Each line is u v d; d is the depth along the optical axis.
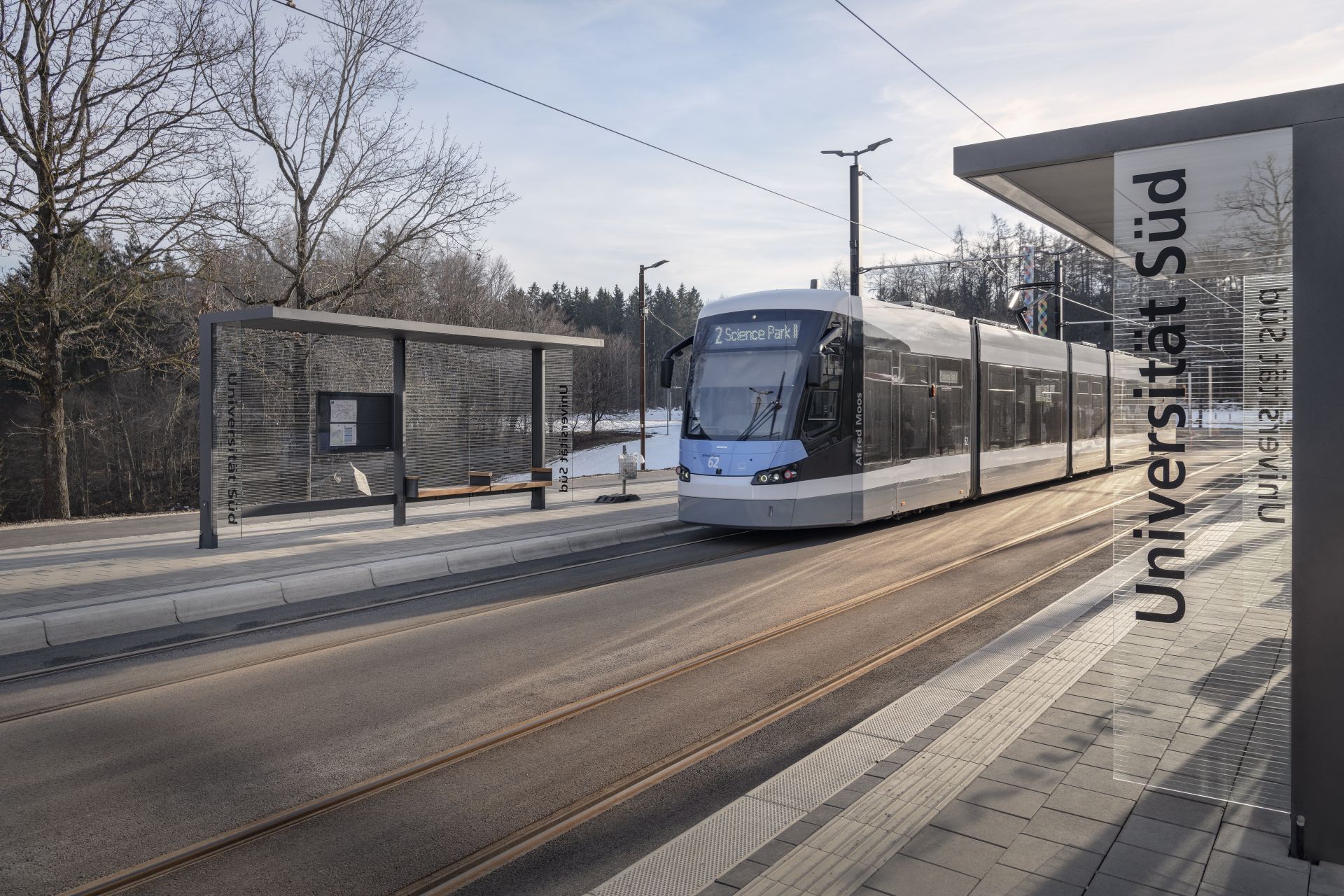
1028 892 3.37
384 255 24.78
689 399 13.70
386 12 23.47
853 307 13.76
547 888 3.73
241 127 22.45
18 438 32.78
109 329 23.45
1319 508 3.51
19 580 10.07
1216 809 4.03
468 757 5.19
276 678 6.80
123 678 6.89
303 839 4.19
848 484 13.37
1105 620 7.82
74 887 3.78
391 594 10.05
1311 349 3.53
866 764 4.72
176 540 13.55
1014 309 28.23
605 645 7.58
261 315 12.10
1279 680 5.40
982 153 4.55
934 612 8.50
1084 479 22.75
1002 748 4.82
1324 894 3.31
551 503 18.88
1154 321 4.18
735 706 6.00
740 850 3.81
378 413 14.69
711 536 14.65
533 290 103.88
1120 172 4.19
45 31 19.27
